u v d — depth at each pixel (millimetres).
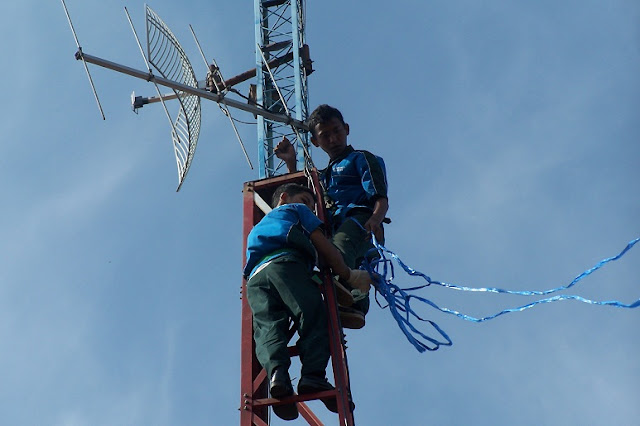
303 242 11078
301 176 12812
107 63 12516
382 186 12367
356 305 12344
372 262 12086
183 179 13195
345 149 13078
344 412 10312
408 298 11578
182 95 13977
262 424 10539
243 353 11109
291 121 13477
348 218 12188
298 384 10484
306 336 10734
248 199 12773
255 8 19844
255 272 11133
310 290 10906
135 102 15570
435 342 11273
